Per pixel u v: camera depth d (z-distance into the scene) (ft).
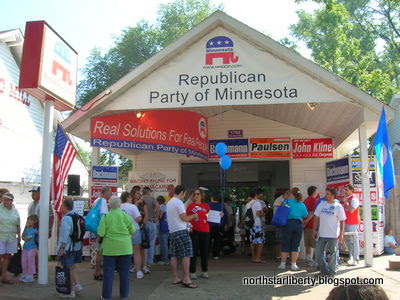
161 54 29.37
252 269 30.50
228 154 43.55
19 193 55.47
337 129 38.68
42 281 25.03
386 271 28.17
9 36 53.06
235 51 29.50
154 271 29.91
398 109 64.59
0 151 52.47
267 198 58.90
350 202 31.01
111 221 21.08
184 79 29.66
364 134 30.55
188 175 48.93
